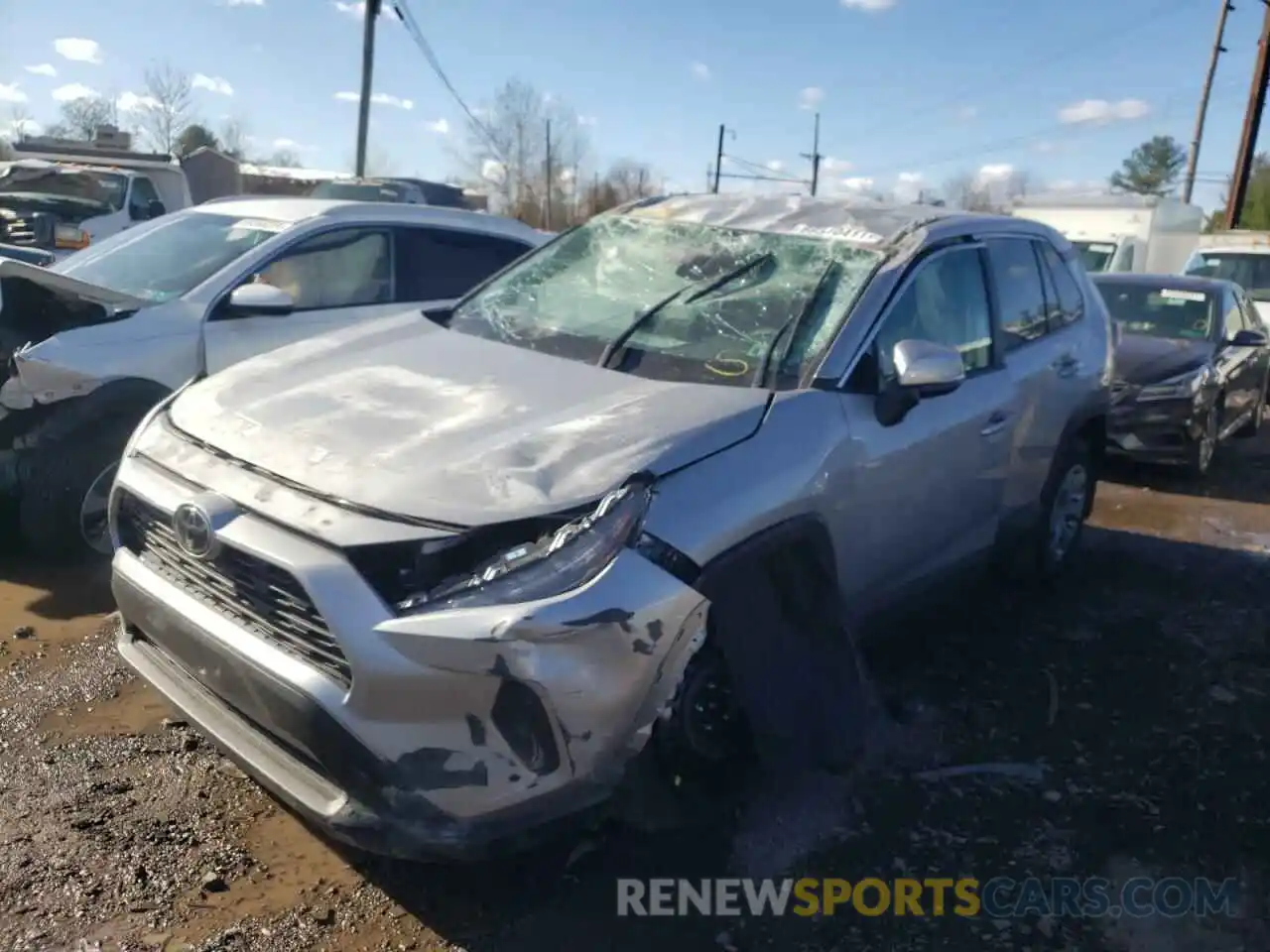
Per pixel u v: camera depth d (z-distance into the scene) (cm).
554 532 284
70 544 545
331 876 327
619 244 469
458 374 371
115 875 321
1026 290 524
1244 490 889
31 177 1489
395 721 272
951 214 483
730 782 343
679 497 306
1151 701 463
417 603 273
